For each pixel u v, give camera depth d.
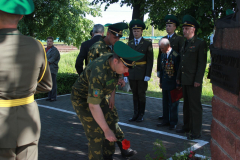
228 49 1.86
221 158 2.03
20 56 1.93
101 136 3.16
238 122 1.73
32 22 12.35
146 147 4.29
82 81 3.11
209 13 8.09
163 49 5.15
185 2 9.84
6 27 1.97
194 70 4.50
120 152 4.11
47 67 2.21
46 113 6.64
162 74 5.49
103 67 2.70
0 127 1.89
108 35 3.81
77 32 15.07
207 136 4.77
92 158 3.16
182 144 4.38
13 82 1.91
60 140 4.66
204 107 7.38
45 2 12.55
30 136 2.01
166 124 5.48
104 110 3.56
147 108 7.25
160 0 10.33
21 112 1.97
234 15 1.77
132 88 5.78
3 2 1.91
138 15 10.35
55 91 8.30
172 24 5.53
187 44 4.61
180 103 7.95
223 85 1.92
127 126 5.48
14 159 2.00
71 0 14.44
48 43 8.12
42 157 3.93
